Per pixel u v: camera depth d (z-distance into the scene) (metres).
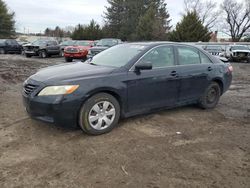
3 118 5.18
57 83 4.14
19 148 3.94
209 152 3.96
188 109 6.18
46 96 4.09
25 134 4.44
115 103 4.59
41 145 4.04
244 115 5.86
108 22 57.22
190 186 3.09
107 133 4.54
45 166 3.45
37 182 3.11
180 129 4.85
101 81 4.39
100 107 4.45
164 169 3.44
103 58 5.40
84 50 20.12
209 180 3.22
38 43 23.52
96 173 3.31
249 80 11.98
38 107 4.16
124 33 54.75
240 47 25.00
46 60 20.50
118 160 3.63
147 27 47.41
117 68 4.71
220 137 4.54
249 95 8.22
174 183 3.13
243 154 3.93
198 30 40.72
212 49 25.47
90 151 3.87
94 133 4.42
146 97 4.96
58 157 3.69
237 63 23.41
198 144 4.23
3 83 8.89
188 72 5.57
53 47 24.02
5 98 6.77
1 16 52.69
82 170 3.37
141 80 4.82
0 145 4.03
